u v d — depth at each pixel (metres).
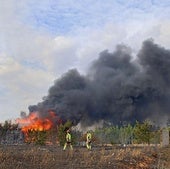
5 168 15.40
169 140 39.09
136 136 62.50
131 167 20.12
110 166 18.92
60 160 19.64
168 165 22.02
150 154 25.33
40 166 16.89
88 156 21.73
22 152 21.58
